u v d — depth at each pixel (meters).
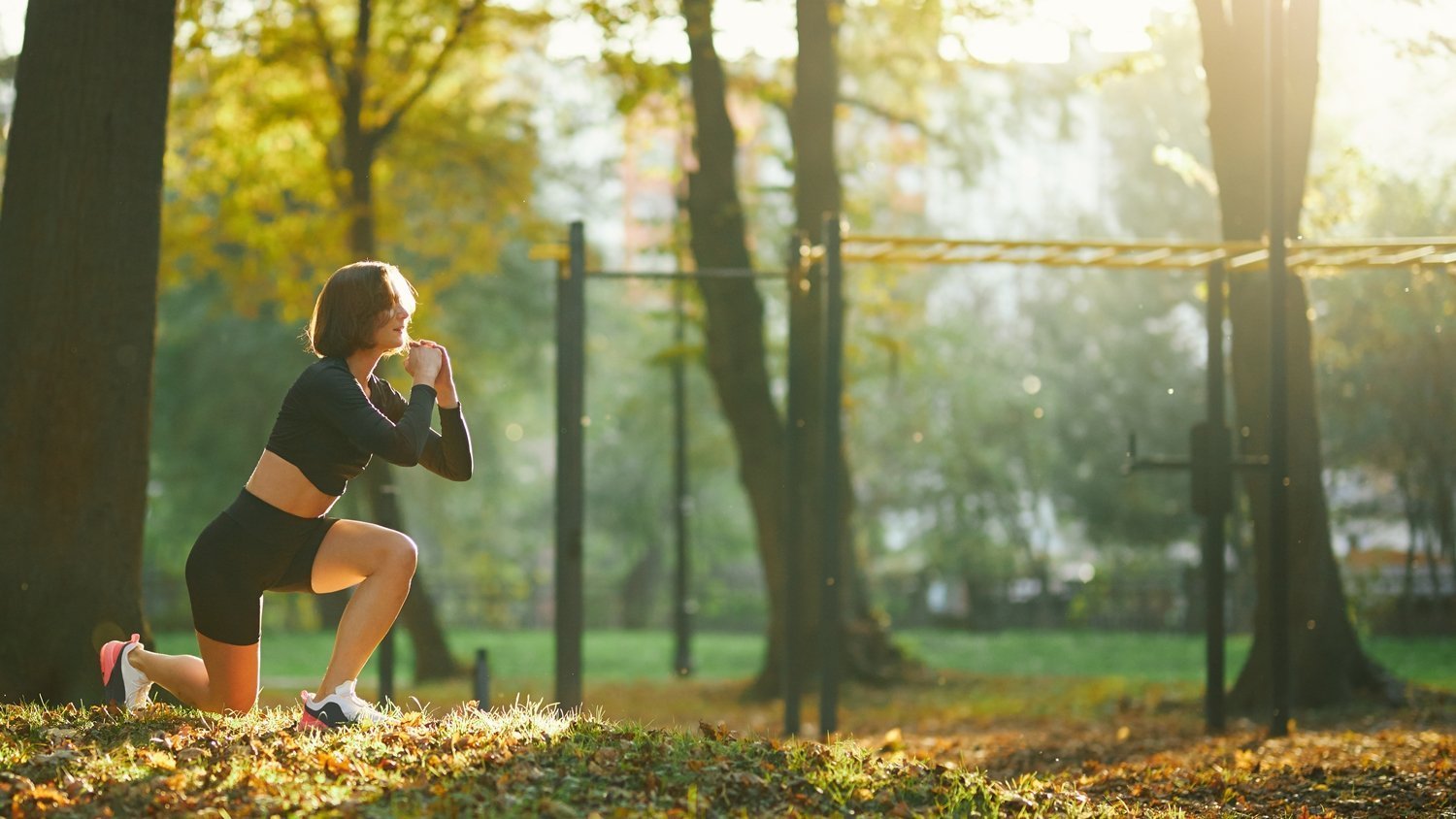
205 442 28.48
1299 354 11.34
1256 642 11.40
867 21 17.47
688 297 18.20
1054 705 13.63
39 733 4.89
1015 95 18.84
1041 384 31.44
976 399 31.78
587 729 5.09
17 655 6.44
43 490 6.58
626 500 37.16
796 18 15.41
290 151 17.11
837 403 9.54
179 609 30.59
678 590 22.25
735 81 17.38
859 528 35.12
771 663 15.72
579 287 9.50
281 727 4.95
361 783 4.30
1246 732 9.34
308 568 4.84
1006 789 5.28
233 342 27.59
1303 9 11.12
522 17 15.25
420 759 4.55
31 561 6.53
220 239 16.84
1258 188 11.25
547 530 41.75
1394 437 18.95
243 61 15.84
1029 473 33.00
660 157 22.89
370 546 4.84
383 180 18.34
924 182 27.92
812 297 15.44
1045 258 9.91
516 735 4.92
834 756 5.21
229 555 4.69
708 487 38.53
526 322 28.84
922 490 34.16
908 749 8.92
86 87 6.77
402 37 15.66
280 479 4.66
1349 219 13.12
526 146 18.72
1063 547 43.69
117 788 4.20
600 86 19.64
